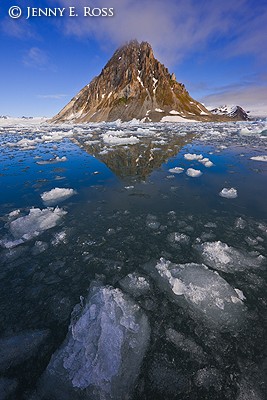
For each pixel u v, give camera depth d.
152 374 1.73
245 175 6.79
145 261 3.02
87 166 8.34
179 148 11.87
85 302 2.37
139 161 8.98
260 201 4.91
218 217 4.21
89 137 18.33
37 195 5.49
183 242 3.43
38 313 2.29
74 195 5.44
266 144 12.87
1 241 3.54
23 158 10.08
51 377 1.72
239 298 2.40
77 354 1.84
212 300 2.37
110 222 4.07
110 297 2.33
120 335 1.97
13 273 2.85
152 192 5.54
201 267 2.82
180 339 1.99
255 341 1.96
